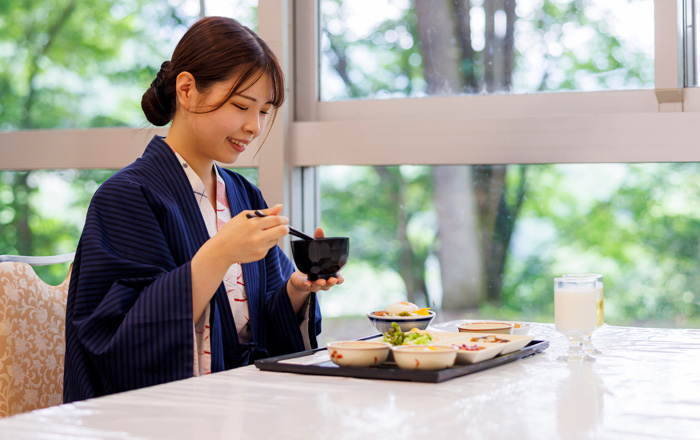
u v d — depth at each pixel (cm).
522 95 248
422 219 265
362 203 271
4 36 312
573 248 249
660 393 107
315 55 271
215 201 172
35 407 163
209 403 103
